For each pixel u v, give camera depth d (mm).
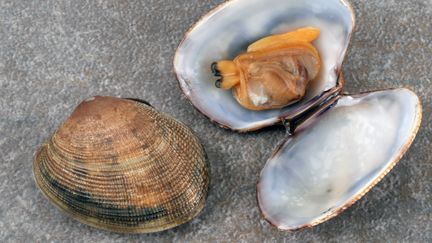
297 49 292
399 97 281
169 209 282
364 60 309
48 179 283
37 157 289
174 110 306
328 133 292
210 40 298
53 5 320
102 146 276
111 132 277
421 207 291
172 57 312
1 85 309
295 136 292
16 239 291
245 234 291
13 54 313
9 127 303
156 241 290
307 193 285
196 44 297
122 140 277
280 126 302
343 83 300
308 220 275
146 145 279
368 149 284
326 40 294
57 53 313
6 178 297
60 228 292
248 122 299
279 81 291
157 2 320
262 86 292
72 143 277
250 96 293
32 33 316
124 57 313
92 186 279
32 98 307
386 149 281
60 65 312
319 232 290
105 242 290
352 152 287
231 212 293
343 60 293
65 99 307
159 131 282
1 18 318
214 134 302
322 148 291
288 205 282
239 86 295
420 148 297
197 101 299
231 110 299
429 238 289
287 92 291
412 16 314
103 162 277
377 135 284
